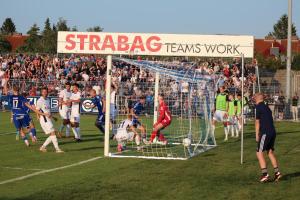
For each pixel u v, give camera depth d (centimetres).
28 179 1190
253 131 2594
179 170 1328
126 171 1305
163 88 2280
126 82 3056
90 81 3669
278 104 3488
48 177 1216
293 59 5119
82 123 2966
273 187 1126
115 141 2045
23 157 1553
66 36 3912
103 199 988
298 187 1127
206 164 1437
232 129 2312
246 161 1502
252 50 3706
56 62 3897
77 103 2045
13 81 3691
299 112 3525
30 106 1681
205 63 3234
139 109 1984
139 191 1061
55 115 3478
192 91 1967
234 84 3425
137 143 1738
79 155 1605
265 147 1190
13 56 4078
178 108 2347
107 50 3878
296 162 1499
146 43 3825
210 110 1978
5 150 1723
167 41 3800
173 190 1077
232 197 1023
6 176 1227
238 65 3672
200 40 3762
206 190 1081
